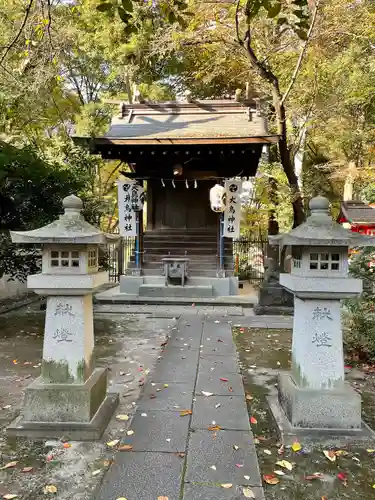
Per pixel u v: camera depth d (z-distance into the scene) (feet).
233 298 39.29
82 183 32.09
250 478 9.80
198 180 45.60
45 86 41.91
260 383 16.93
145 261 44.93
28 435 11.84
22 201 27.43
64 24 44.29
